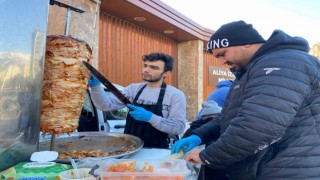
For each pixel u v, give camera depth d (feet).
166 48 24.73
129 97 7.97
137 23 20.79
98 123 12.07
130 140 5.68
